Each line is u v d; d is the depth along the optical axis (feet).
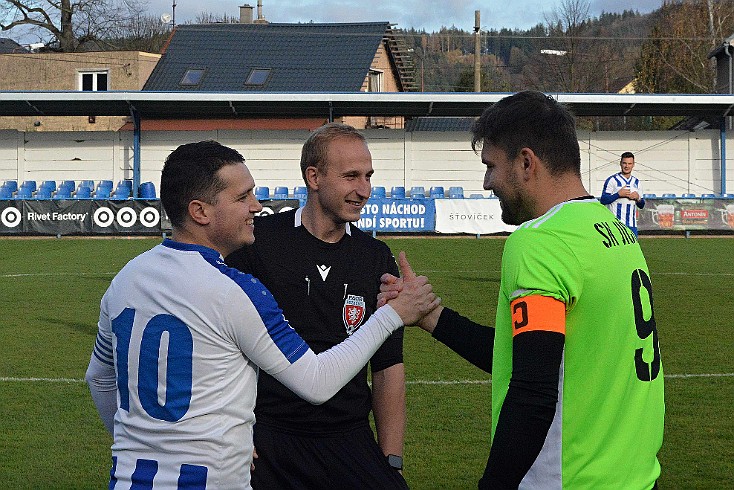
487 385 27.12
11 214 82.33
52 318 40.11
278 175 102.12
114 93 91.35
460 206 83.35
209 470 9.04
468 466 19.52
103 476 18.86
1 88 129.29
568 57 202.69
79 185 98.99
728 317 39.68
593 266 8.16
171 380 9.08
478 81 121.29
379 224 83.15
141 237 83.10
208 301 9.12
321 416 12.16
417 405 24.71
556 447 8.21
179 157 9.64
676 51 174.29
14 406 24.59
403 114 95.86
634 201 43.57
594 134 99.25
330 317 12.52
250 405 9.47
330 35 123.75
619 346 8.29
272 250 12.55
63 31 151.94
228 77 118.11
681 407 24.21
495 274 55.57
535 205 8.79
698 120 105.91
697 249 72.13
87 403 24.98
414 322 10.37
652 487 8.63
